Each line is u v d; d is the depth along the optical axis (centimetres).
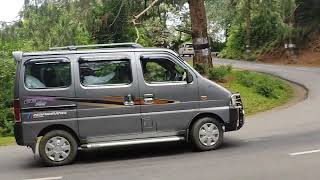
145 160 1048
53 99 1038
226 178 846
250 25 5312
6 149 1365
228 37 6116
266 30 5094
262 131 1369
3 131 1786
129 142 1056
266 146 1125
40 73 1042
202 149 1103
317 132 1294
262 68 3850
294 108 1902
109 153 1155
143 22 2730
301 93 2420
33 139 1031
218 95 1108
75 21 2219
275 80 2711
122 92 1062
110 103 1056
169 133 1088
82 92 1047
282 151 1055
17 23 2072
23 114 1030
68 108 1043
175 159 1035
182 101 1089
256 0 3794
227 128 1119
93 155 1141
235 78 2491
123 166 1000
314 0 4581
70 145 1050
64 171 986
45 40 2080
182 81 1094
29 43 2070
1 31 2044
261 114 1822
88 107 1049
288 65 4347
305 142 1151
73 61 1052
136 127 1067
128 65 1072
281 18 4084
